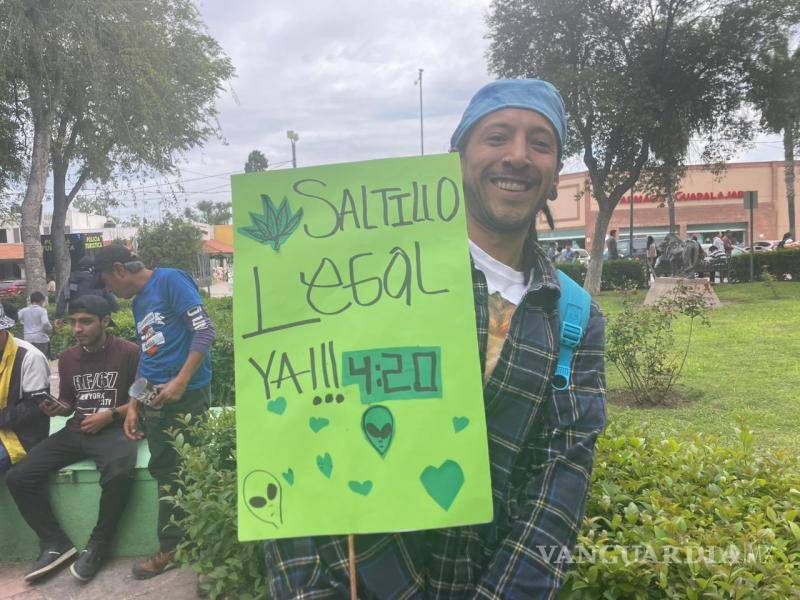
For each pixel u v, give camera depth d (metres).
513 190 1.34
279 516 1.16
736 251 26.27
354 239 1.26
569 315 1.35
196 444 2.99
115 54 12.67
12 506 3.38
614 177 17.48
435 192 1.26
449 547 1.26
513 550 1.21
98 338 3.27
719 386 6.21
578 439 1.29
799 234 46.44
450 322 1.21
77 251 20.25
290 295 1.24
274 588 1.23
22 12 11.47
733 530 1.80
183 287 3.09
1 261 43.66
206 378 3.21
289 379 1.21
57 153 15.91
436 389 1.19
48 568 3.12
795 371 6.67
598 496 2.06
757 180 46.28
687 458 2.35
